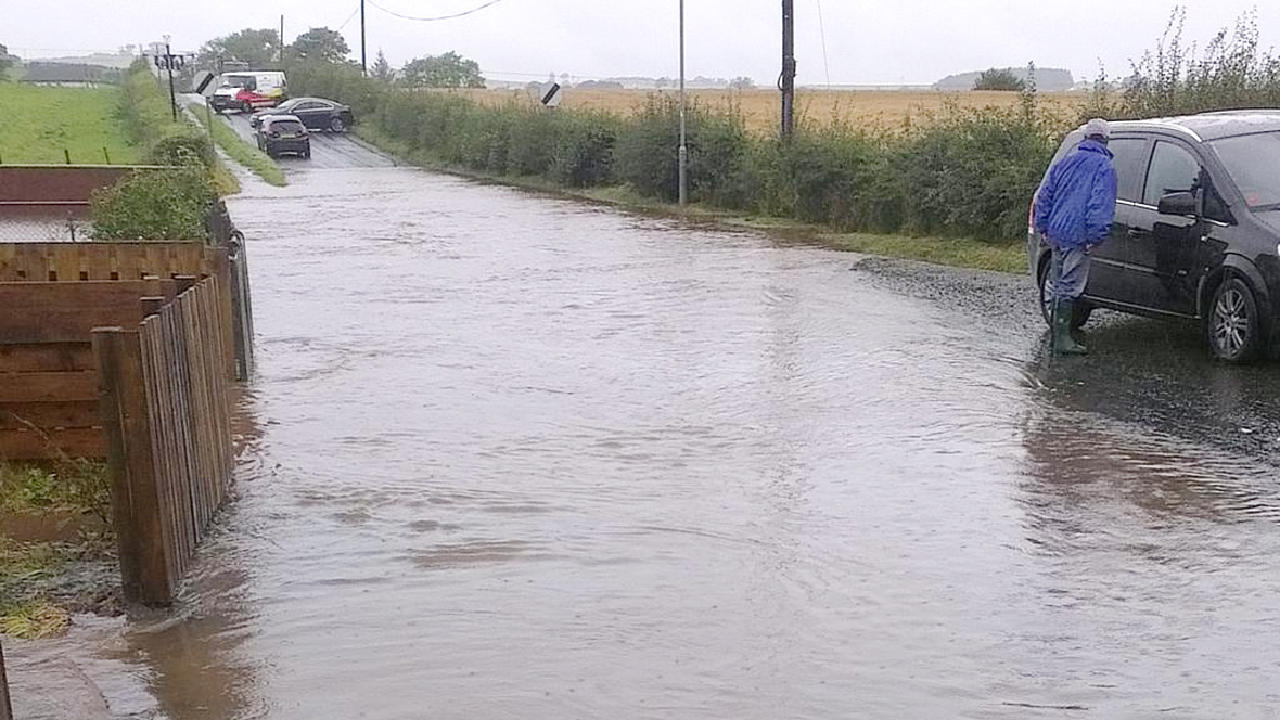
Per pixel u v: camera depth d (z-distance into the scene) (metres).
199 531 6.19
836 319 13.23
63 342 7.40
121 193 13.42
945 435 8.26
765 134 29.81
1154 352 10.84
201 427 6.34
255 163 45.62
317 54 113.94
